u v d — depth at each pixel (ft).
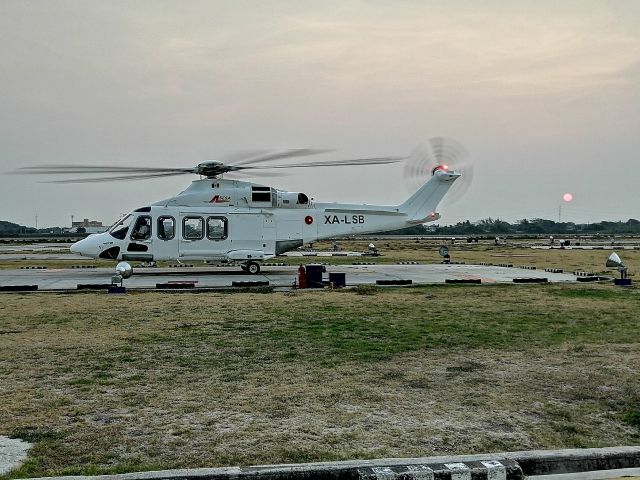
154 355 30.48
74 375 26.25
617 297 55.77
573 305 50.11
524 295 57.72
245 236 84.43
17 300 53.67
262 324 40.40
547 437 18.33
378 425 19.44
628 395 23.00
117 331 37.63
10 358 29.68
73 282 72.08
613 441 17.97
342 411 20.99
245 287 64.13
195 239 82.99
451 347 32.55
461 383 24.90
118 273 61.31
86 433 18.65
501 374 26.45
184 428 19.13
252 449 17.24
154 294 58.65
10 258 138.62
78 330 37.96
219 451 17.08
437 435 18.48
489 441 17.94
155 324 40.34
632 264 110.63
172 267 104.01
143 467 15.75
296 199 86.74
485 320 42.14
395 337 35.58
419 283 68.85
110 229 83.71
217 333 36.88
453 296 56.95
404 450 17.17
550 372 26.78
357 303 51.62
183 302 52.19
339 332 37.27
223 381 25.23
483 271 91.66
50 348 32.19
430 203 94.07
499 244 250.16
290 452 16.98
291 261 122.42
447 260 118.11
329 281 65.46
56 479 14.39
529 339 34.86
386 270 94.27
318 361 29.12
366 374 26.48
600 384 24.63
